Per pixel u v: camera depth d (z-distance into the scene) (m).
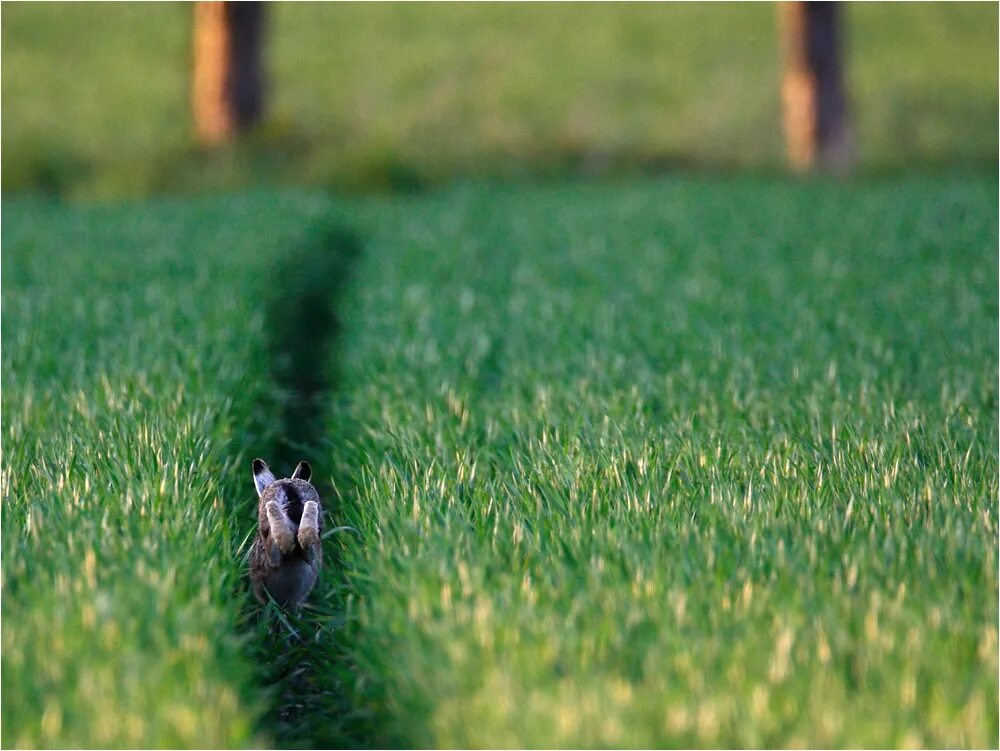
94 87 132.50
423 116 120.44
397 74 135.50
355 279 51.91
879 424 29.47
